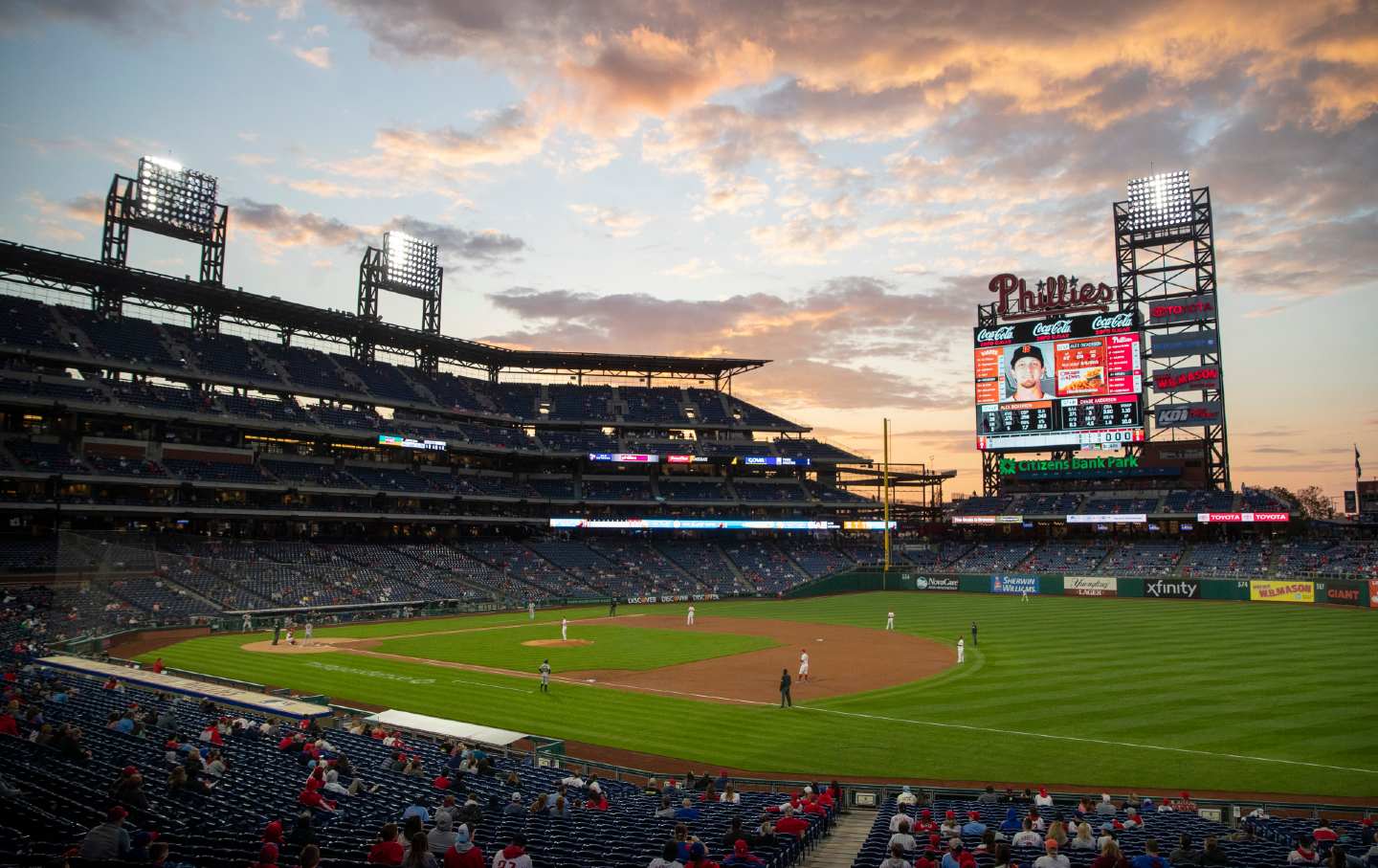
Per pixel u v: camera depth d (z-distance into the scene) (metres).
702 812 20.06
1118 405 93.75
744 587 96.56
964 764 27.45
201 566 68.50
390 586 77.50
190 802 16.83
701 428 109.12
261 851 11.71
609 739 30.80
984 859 15.23
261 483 76.00
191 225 78.88
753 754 28.92
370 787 20.73
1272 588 78.62
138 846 12.05
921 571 101.38
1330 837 17.06
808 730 31.94
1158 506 94.06
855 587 101.25
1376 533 93.06
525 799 20.78
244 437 81.12
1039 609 76.69
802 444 111.19
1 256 68.75
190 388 78.50
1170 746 29.00
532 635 60.47
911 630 63.31
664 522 99.56
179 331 80.31
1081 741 29.83
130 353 73.12
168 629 59.69
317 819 16.45
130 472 69.00
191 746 21.14
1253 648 49.47
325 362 90.81
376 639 57.84
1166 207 93.88
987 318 102.06
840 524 103.94
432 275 99.25
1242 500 90.06
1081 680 40.44
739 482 109.69
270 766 21.62
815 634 61.69
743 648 54.19
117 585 60.16
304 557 77.25
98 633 53.62
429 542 90.44
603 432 109.00
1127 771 26.34
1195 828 19.14
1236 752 28.11
